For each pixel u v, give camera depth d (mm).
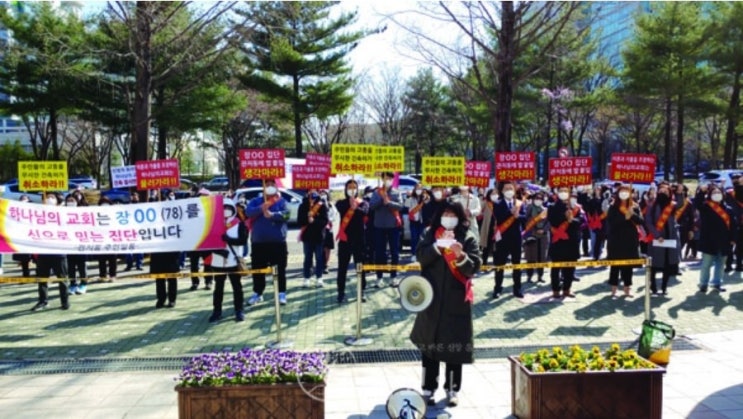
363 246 9531
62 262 9109
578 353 4629
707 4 29125
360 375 5918
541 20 13172
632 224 9227
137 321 8320
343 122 44000
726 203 11984
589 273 11883
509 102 12445
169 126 28797
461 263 4695
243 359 4449
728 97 31984
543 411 4293
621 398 4312
